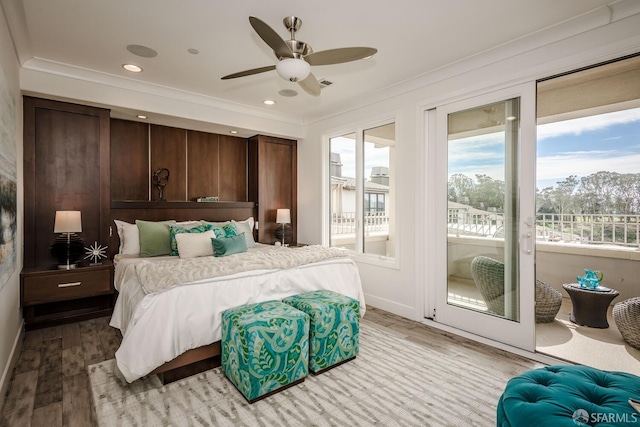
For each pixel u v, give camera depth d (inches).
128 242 137.0
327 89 143.3
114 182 152.8
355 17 88.4
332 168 182.2
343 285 124.0
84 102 127.5
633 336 108.0
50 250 121.8
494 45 104.0
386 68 121.2
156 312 80.8
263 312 84.6
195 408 73.3
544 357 98.0
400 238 138.9
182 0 81.0
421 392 80.4
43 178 123.1
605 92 142.9
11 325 91.9
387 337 115.3
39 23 91.3
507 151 107.2
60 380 85.0
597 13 85.3
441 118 124.2
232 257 114.4
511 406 50.2
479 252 114.8
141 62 116.7
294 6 83.5
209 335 88.1
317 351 88.4
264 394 77.0
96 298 135.9
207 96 153.1
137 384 83.4
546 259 176.7
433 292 129.7
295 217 201.3
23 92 116.0
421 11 85.9
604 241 166.6
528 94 100.7
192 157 175.6
